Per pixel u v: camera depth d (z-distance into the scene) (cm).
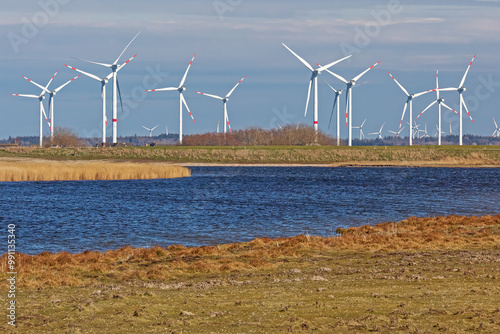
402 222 8594
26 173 19125
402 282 4300
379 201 13412
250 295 4003
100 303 3853
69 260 5544
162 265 5325
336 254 5894
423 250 6009
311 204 12769
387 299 3747
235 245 6688
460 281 4266
